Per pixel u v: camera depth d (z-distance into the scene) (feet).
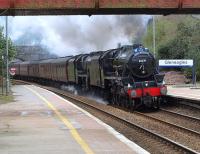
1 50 160.35
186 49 198.80
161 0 72.54
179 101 94.12
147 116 77.66
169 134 57.21
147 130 56.18
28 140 42.45
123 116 78.23
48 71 196.65
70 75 153.89
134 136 54.80
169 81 186.91
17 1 70.49
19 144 40.06
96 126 53.36
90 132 47.96
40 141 41.78
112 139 42.91
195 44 197.26
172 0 72.90
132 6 72.13
